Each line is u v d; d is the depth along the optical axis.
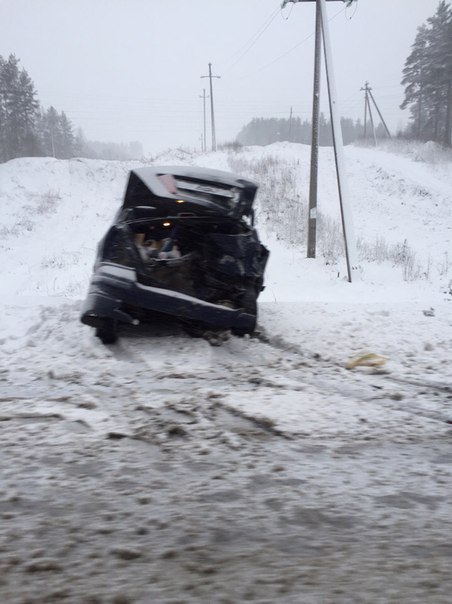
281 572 1.77
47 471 2.77
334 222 23.30
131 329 6.81
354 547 1.98
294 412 3.93
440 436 3.51
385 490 2.58
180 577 1.73
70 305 7.89
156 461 2.94
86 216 27.69
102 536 2.04
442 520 2.25
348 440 3.40
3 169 32.81
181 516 2.24
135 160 36.88
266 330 7.04
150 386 4.72
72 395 4.41
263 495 2.49
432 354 6.13
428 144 40.34
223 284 6.28
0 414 3.84
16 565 1.82
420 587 1.67
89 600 1.58
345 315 7.88
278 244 20.33
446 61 53.81
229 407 4.02
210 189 7.01
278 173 30.95
